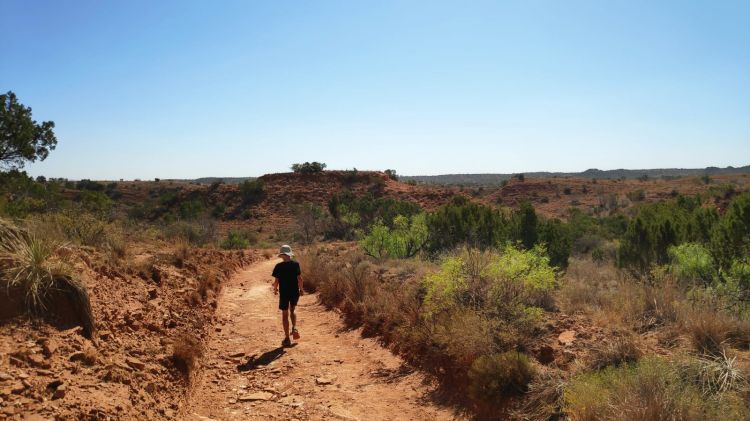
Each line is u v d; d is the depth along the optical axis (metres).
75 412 3.62
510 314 7.04
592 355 5.59
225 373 7.06
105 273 7.83
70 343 4.78
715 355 5.09
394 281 11.95
